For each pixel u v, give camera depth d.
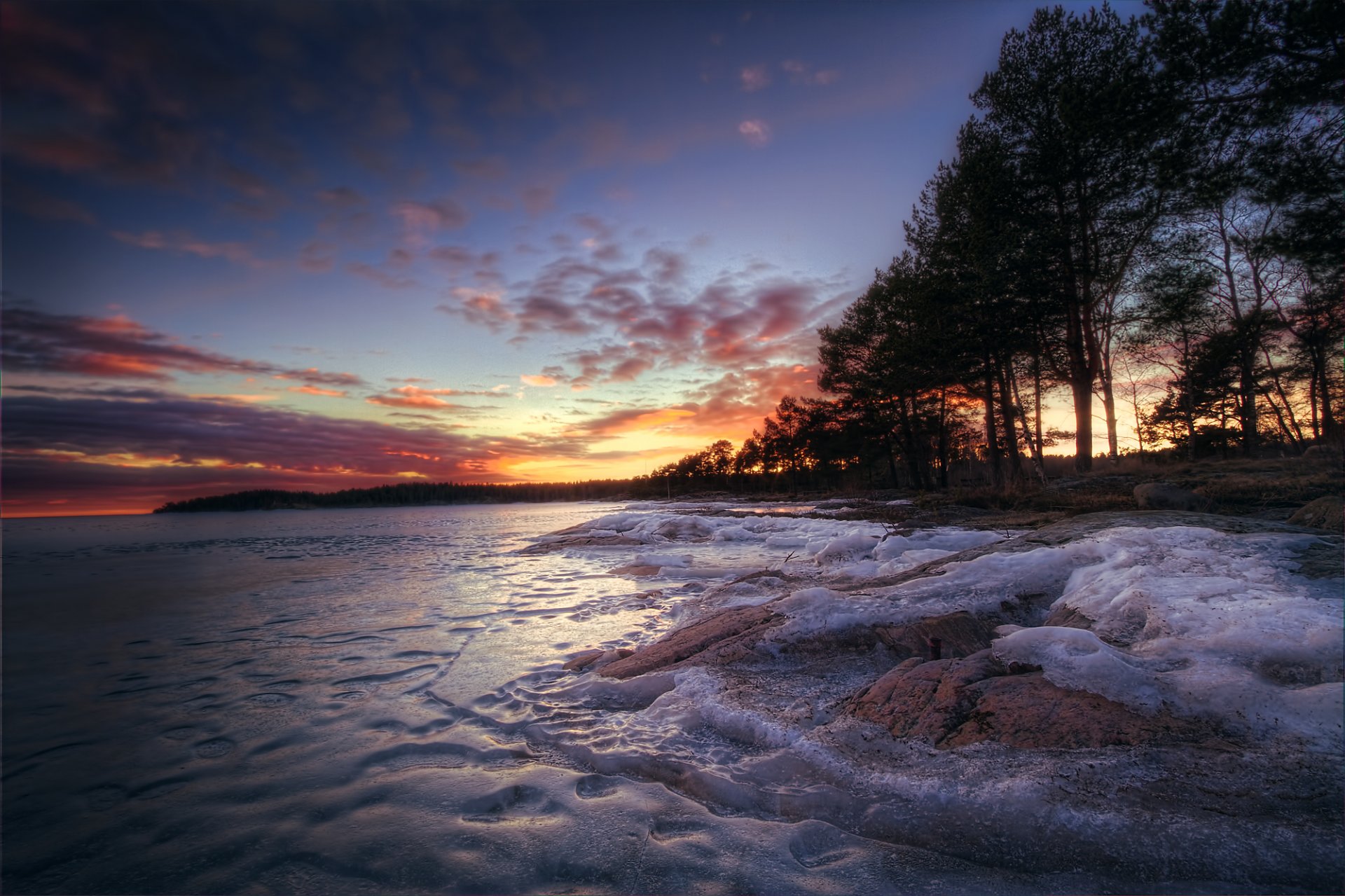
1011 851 2.34
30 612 8.44
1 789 3.11
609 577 10.62
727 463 79.00
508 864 2.38
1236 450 35.91
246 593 9.87
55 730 3.90
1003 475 26.77
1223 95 15.80
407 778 3.17
